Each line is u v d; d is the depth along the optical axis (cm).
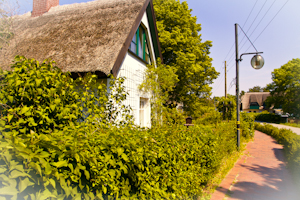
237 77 1047
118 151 201
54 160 162
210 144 489
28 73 243
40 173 136
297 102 3950
